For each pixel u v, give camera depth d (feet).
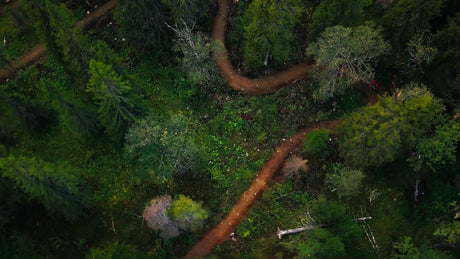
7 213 130.21
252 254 126.93
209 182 137.18
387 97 111.14
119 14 136.46
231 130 142.61
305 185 134.41
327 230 113.50
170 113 139.44
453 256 121.80
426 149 116.06
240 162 138.92
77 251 132.77
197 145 140.46
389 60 136.87
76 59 121.29
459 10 129.39
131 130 123.75
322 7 128.57
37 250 133.39
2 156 124.47
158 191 137.08
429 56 120.98
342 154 129.70
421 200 132.77
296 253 124.77
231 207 133.49
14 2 168.66
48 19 123.03
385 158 120.67
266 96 146.20
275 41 128.67
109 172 140.56
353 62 131.13
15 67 157.38
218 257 127.34
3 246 132.57
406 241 119.75
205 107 146.72
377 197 133.28
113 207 136.36
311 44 133.90
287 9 119.55
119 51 156.25
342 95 144.25
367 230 130.11
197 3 138.10
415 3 115.65
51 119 147.02
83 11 164.35
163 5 135.74
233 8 158.92
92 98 124.06
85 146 144.05
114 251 111.75
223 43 154.10
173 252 129.70
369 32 123.03
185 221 127.44
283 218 130.00
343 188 125.29
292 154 138.51
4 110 145.18
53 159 143.33
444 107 115.85
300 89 146.20
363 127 112.68
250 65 147.74
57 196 118.52
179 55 152.56
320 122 142.10
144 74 151.84
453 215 128.36
